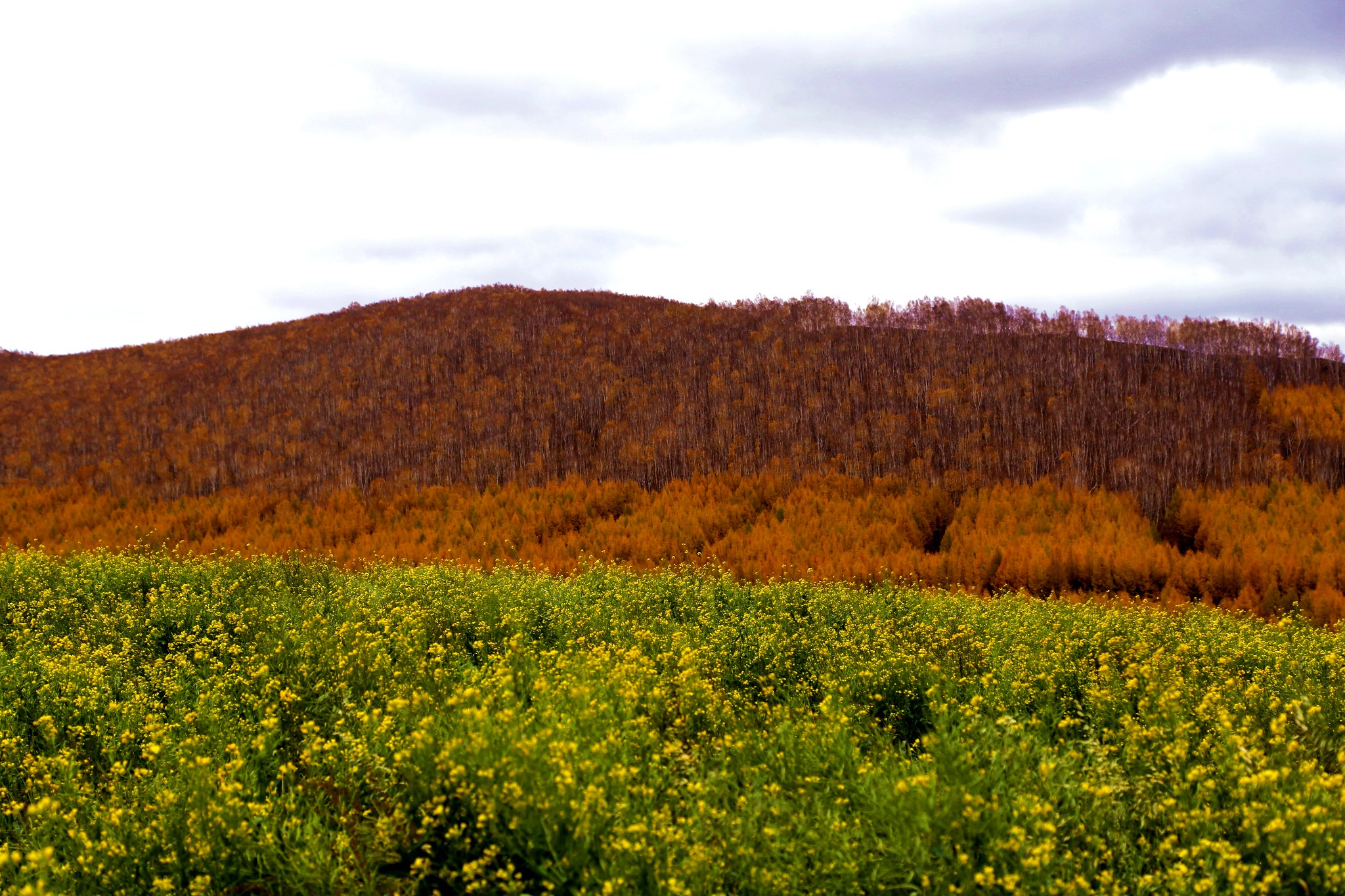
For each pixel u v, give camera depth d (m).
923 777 4.35
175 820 4.44
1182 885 3.83
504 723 5.05
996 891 3.83
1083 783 4.67
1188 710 6.14
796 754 5.31
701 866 3.89
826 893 3.92
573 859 4.05
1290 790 4.48
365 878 4.14
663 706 6.43
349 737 5.33
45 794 5.19
